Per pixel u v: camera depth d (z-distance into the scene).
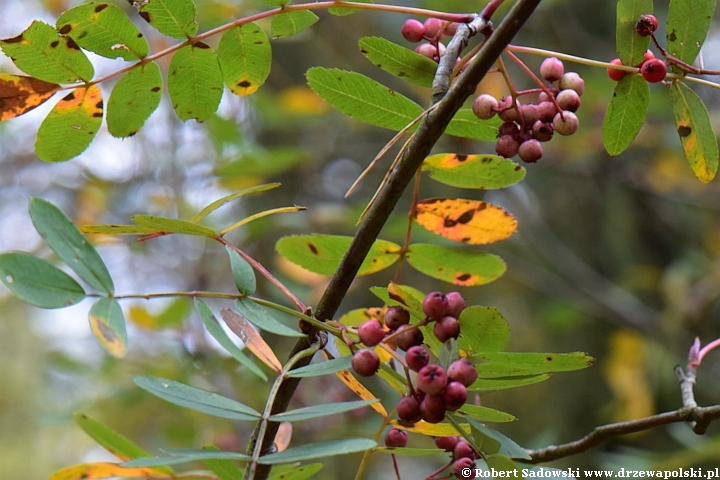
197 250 1.89
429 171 0.97
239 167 1.48
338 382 1.40
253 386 1.48
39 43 0.94
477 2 1.67
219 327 0.91
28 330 3.17
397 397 1.33
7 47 0.94
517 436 2.21
